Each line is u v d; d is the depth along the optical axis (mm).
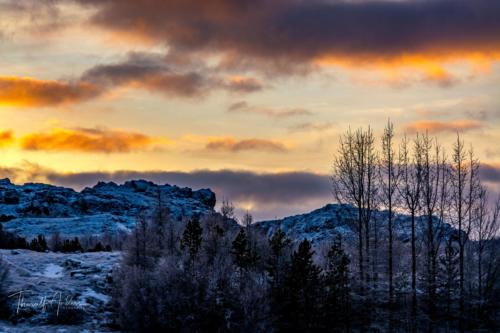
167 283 47281
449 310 54062
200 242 52625
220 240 54062
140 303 46688
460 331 51781
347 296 50500
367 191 56844
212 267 48781
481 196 56031
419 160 57031
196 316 46344
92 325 46594
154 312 46500
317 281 48406
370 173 57156
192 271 47969
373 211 57156
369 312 53000
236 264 50719
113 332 45719
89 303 50531
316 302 48000
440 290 56500
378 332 51156
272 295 48062
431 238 55844
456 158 56875
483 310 54188
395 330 51719
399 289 54406
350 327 51688
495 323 53438
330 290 49188
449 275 54125
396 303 54562
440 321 53906
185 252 51750
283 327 47406
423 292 55750
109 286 55344
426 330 52438
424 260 56969
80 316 47625
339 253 51250
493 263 56000
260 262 53750
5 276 49438
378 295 54625
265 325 45719
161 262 51844
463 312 53188
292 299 47438
